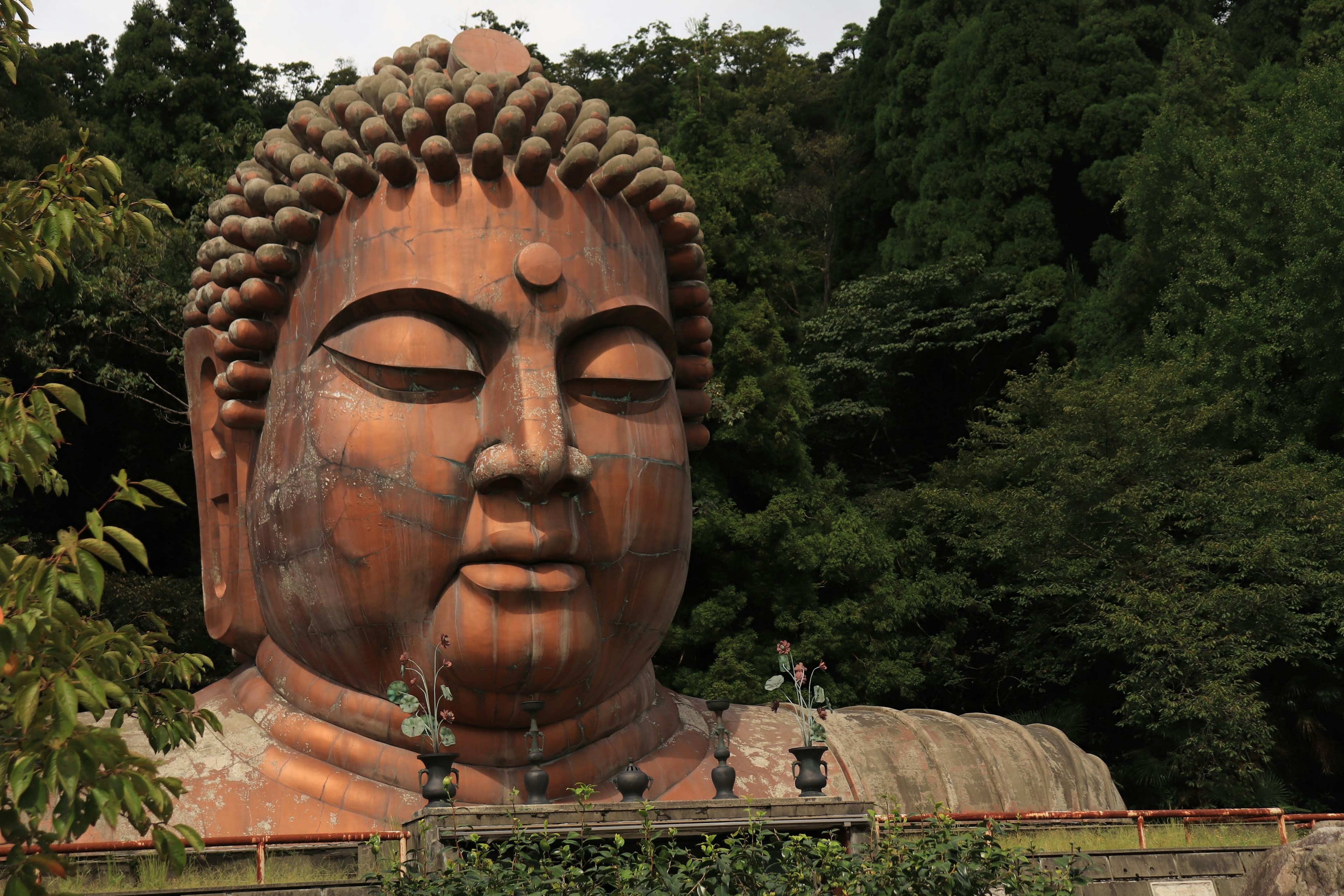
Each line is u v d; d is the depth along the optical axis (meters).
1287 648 19.17
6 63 6.57
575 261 11.01
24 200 5.97
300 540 10.86
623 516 11.11
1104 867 9.66
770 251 25.86
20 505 22.89
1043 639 23.41
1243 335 23.81
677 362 12.77
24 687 4.53
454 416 10.63
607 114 12.15
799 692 10.33
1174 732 19.52
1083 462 22.17
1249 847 10.30
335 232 11.05
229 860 9.88
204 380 13.08
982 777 13.00
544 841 7.15
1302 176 23.91
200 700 12.30
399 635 10.77
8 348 21.16
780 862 7.67
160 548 24.59
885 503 26.80
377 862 8.01
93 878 9.40
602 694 11.66
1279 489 20.83
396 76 11.92
